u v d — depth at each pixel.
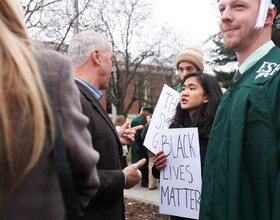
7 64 0.58
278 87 1.03
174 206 1.78
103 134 1.46
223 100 1.26
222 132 1.20
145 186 6.16
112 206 1.49
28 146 0.58
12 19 0.66
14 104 0.57
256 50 1.20
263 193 1.01
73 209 0.66
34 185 0.59
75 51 1.65
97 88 1.73
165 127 2.05
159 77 20.53
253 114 1.06
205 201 1.20
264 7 1.15
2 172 0.56
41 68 0.67
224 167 1.12
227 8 1.22
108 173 1.41
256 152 1.04
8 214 0.56
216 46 14.83
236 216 1.03
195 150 1.71
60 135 0.66
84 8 3.96
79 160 0.73
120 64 17.69
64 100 0.70
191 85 1.88
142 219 4.09
